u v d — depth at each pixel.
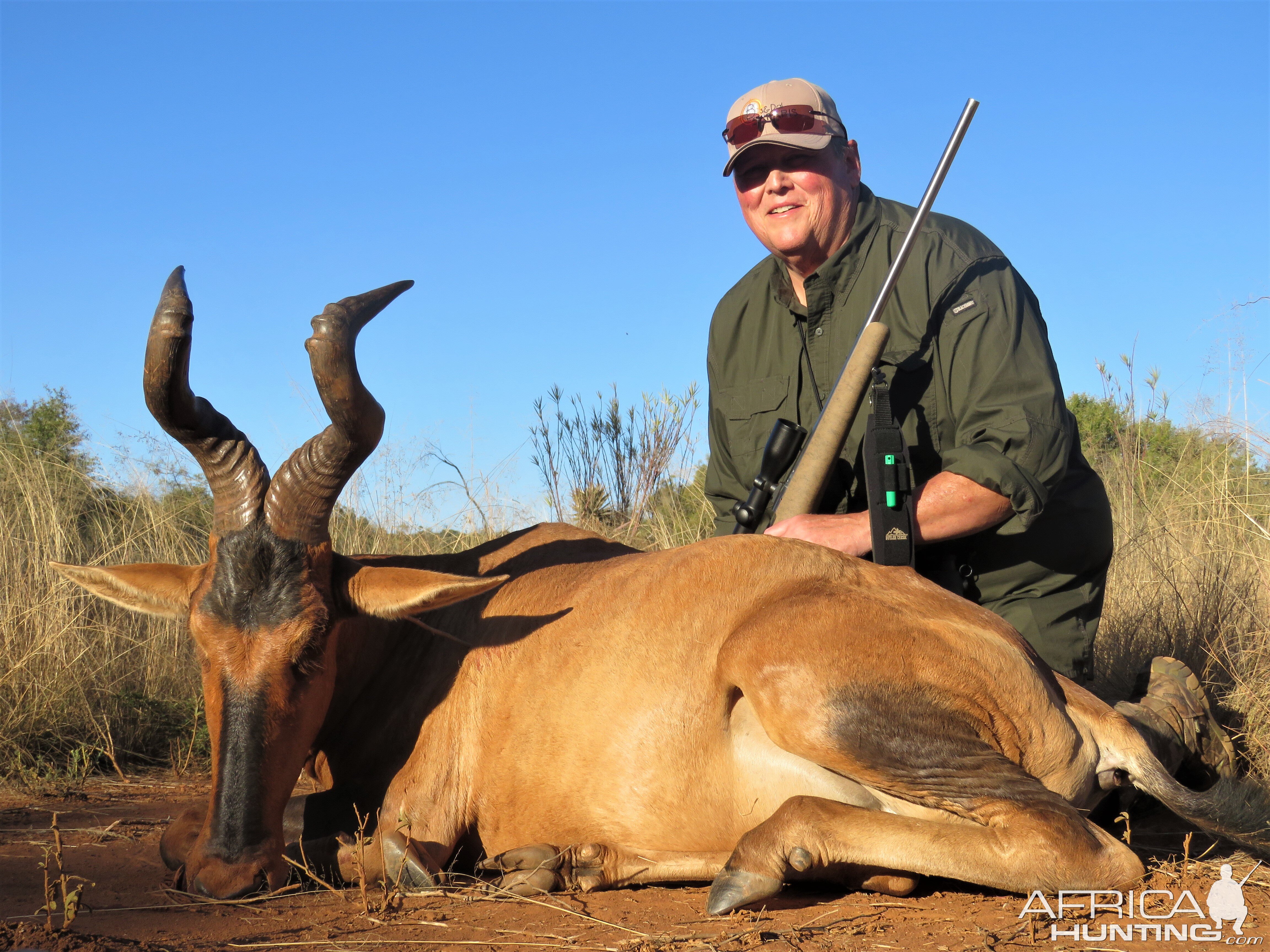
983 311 2.18
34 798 2.47
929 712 1.74
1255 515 3.14
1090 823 1.72
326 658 1.83
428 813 1.90
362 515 3.91
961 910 1.69
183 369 1.77
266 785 1.77
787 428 2.29
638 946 1.56
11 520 3.30
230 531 1.82
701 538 3.79
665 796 1.82
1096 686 2.64
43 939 1.55
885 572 1.91
